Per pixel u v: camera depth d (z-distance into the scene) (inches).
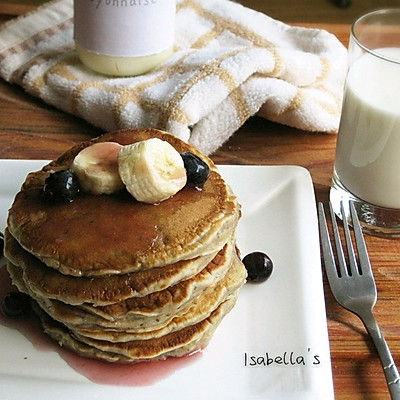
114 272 14.5
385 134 18.3
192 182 15.5
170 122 21.0
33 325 16.1
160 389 15.1
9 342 15.8
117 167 15.2
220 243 15.2
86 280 14.7
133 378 15.2
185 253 14.7
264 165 20.6
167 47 22.8
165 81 22.3
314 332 16.0
